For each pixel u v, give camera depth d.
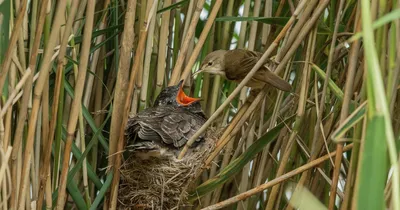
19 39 7.12
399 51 5.70
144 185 8.38
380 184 4.47
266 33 9.01
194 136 7.80
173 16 9.08
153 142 7.90
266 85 7.70
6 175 6.84
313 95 8.85
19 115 6.88
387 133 4.19
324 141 7.59
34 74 7.37
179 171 8.30
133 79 7.38
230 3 9.15
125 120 7.50
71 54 8.12
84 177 7.79
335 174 6.58
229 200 7.40
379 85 4.25
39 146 7.64
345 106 6.40
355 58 6.41
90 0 6.91
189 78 9.35
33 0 7.34
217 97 9.33
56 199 7.53
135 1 7.38
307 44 8.05
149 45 8.08
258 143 7.60
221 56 8.77
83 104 8.38
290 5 8.33
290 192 8.73
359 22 6.39
